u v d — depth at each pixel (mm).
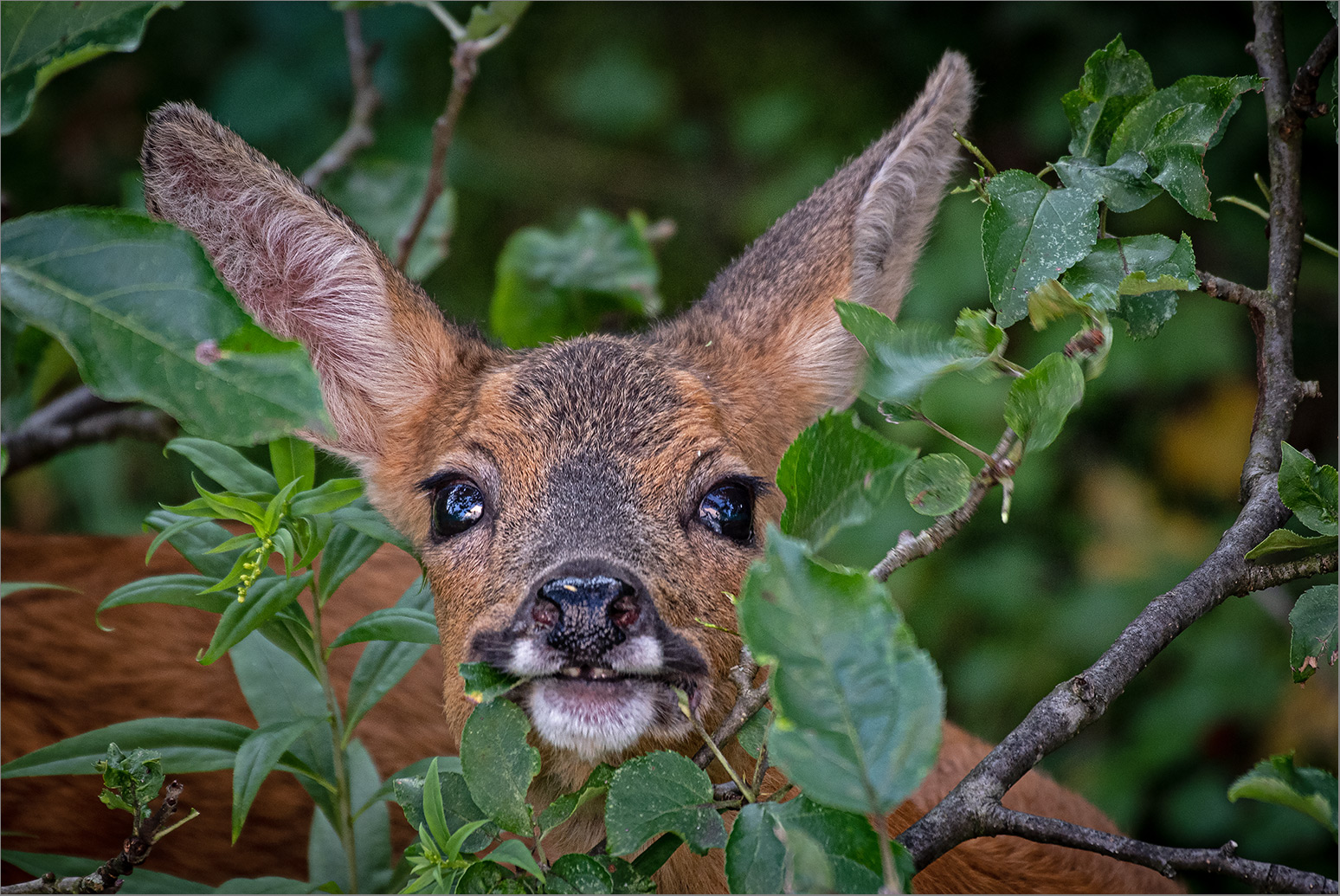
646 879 4453
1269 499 5379
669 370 6711
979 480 4480
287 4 13250
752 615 3727
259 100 13070
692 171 14672
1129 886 8812
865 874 3838
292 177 6844
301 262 7016
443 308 7848
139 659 8438
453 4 13672
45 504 12391
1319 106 5824
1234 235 12945
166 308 3928
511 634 5754
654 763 4316
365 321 7184
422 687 8711
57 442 9609
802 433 4137
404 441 7215
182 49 13422
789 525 4176
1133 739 11570
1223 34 13414
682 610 6027
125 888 6121
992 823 4582
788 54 14914
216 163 6551
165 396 3912
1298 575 5078
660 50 15039
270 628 6129
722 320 7613
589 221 11016
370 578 9141
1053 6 13758
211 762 5809
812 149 14477
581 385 6566
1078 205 5012
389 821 7195
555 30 15133
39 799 7902
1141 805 11172
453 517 6484
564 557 5914
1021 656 11812
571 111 14859
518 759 4551
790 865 3941
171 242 3947
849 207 7570
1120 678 4828
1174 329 12312
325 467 8469
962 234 12461
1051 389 4320
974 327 4586
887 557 4508
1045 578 12250
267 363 3957
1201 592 5070
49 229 3920
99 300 3906
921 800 7828
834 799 3600
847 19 14875
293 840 8086
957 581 12195
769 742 3691
